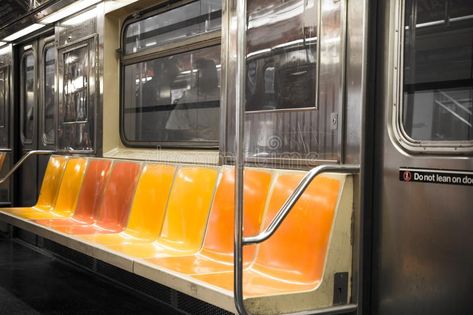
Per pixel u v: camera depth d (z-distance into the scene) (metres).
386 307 2.82
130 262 3.33
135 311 4.14
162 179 4.21
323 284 2.72
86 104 5.68
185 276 2.91
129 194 4.52
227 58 3.86
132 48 5.25
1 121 7.60
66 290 4.73
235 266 2.41
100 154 5.44
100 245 3.75
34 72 6.86
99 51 5.43
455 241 2.52
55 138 6.27
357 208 2.84
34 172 6.84
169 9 4.71
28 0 5.98
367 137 2.88
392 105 2.80
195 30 4.43
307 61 3.24
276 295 2.56
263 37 3.57
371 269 2.88
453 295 2.53
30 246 6.62
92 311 4.14
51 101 6.55
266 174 3.36
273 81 3.49
